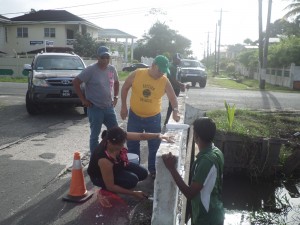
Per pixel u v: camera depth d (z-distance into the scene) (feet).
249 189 27.37
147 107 16.20
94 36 146.92
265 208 23.20
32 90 32.68
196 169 9.45
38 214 13.74
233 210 22.86
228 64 221.05
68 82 32.83
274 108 44.93
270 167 28.50
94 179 14.52
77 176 14.96
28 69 36.14
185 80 75.61
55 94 32.65
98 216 13.71
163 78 16.25
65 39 125.70
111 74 18.25
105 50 17.33
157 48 199.93
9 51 126.82
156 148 17.03
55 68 35.63
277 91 72.18
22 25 125.59
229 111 29.37
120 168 14.34
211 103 47.55
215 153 9.50
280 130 32.91
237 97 55.77
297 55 88.12
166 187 10.69
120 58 134.21
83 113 35.70
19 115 34.37
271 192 26.68
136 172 15.49
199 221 9.56
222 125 30.32
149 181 17.20
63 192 15.76
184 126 15.16
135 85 16.15
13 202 14.66
